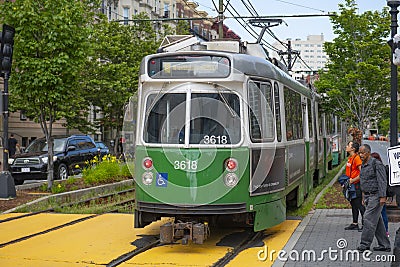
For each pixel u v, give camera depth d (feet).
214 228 40.06
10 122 124.88
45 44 60.29
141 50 127.03
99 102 123.03
